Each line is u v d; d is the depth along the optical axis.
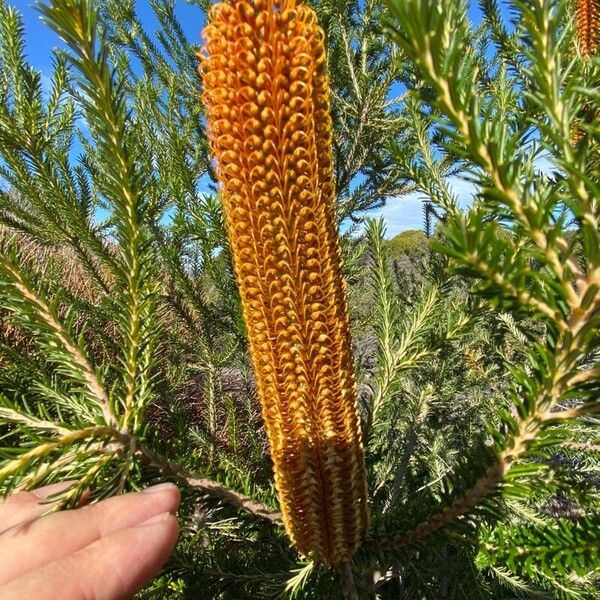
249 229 0.28
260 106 0.25
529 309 0.19
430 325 0.55
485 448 0.29
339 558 0.36
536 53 0.18
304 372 0.31
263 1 0.24
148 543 0.27
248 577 0.47
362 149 1.05
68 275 1.23
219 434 1.23
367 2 0.90
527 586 0.46
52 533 0.27
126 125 0.28
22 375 0.54
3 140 0.64
